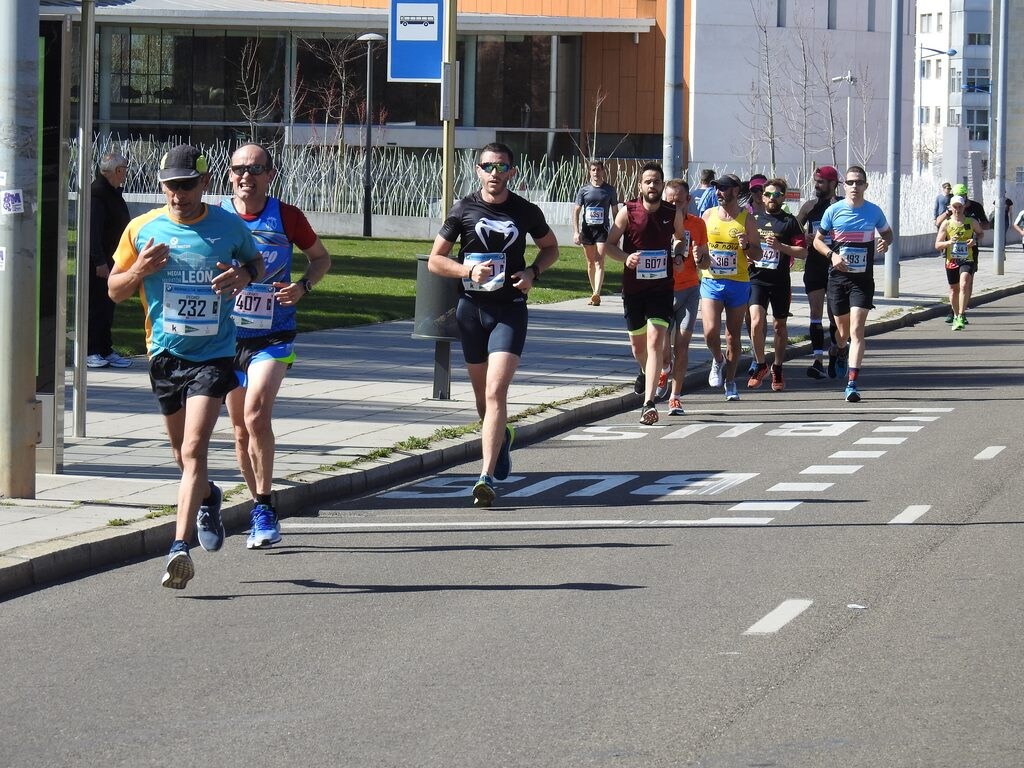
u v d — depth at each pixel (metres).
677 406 23.91
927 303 45.38
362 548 14.41
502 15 96.25
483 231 16.28
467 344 16.77
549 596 12.41
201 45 93.19
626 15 101.06
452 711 9.41
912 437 21.25
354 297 40.84
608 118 101.44
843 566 13.39
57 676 10.27
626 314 22.39
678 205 22.31
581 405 23.36
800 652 10.66
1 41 15.33
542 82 99.06
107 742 8.91
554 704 9.52
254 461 14.23
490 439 16.33
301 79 93.62
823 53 104.12
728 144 103.56
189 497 12.29
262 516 14.26
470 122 97.94
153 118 93.38
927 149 171.38
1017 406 24.48
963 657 10.48
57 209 16.66
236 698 9.74
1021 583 12.70
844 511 15.98
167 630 11.44
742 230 24.70
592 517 15.87
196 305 12.48
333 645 10.98
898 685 9.84
